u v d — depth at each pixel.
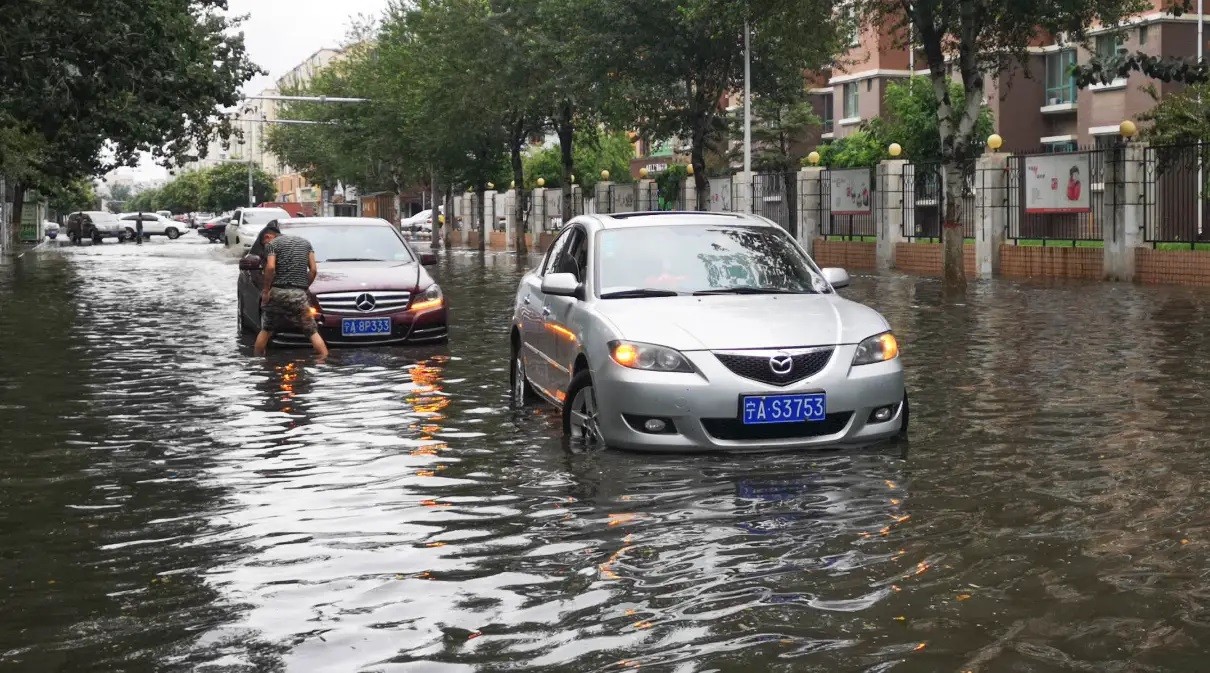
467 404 10.32
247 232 46.25
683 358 7.58
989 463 7.41
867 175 32.50
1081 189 25.75
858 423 7.71
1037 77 47.47
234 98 32.12
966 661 4.12
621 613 4.70
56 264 41.84
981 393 10.29
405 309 14.95
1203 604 4.69
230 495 6.97
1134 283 24.31
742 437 7.59
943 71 23.36
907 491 6.71
